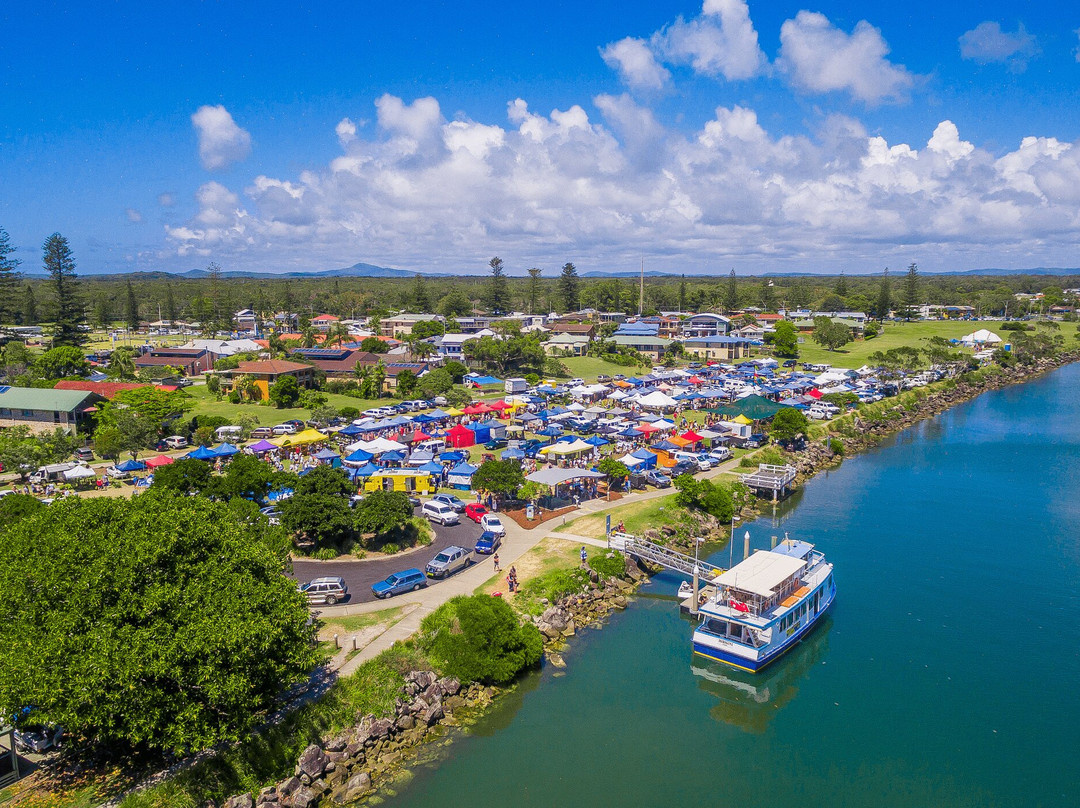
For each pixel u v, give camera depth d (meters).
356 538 60.31
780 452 97.75
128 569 32.03
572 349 199.38
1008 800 35.84
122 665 29.22
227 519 40.59
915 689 45.59
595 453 90.12
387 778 36.03
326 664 40.91
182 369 157.50
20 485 78.50
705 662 47.84
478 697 42.72
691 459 87.06
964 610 55.81
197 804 31.55
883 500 83.31
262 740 34.91
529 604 50.56
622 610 54.78
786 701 44.09
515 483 69.19
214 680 30.84
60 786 31.66
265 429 103.75
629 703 43.09
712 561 63.72
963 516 77.56
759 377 157.25
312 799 33.78
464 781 35.97
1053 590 59.16
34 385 124.81
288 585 36.66
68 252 174.38
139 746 33.69
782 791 36.06
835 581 60.94
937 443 113.12
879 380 152.62
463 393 127.50
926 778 37.31
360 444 88.12
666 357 189.25
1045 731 41.28
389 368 153.62
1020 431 120.81
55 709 29.09
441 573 53.62
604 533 64.06
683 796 35.44
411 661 42.03
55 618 30.72
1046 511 79.12
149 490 41.59
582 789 35.72
